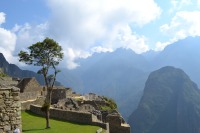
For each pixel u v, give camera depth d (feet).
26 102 173.47
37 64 137.80
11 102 49.37
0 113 48.16
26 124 130.72
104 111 201.26
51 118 151.84
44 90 231.30
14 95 49.83
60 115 150.82
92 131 117.19
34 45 134.31
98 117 179.93
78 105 211.00
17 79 226.79
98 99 276.82
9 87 49.75
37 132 111.86
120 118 168.35
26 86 209.26
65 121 144.36
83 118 139.95
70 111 146.72
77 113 142.82
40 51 135.23
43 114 159.43
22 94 188.96
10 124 48.85
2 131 47.96
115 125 167.43
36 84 221.05
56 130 118.11
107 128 131.13
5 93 48.91
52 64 140.56
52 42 135.23
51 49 136.26
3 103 48.57
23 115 155.33
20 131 49.83
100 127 129.90
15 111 49.62
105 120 178.60
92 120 137.49
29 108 172.45
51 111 154.81
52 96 222.28
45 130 117.50
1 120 48.14
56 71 143.74
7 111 48.83
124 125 169.27
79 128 124.57
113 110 214.69
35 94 205.98
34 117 152.66
